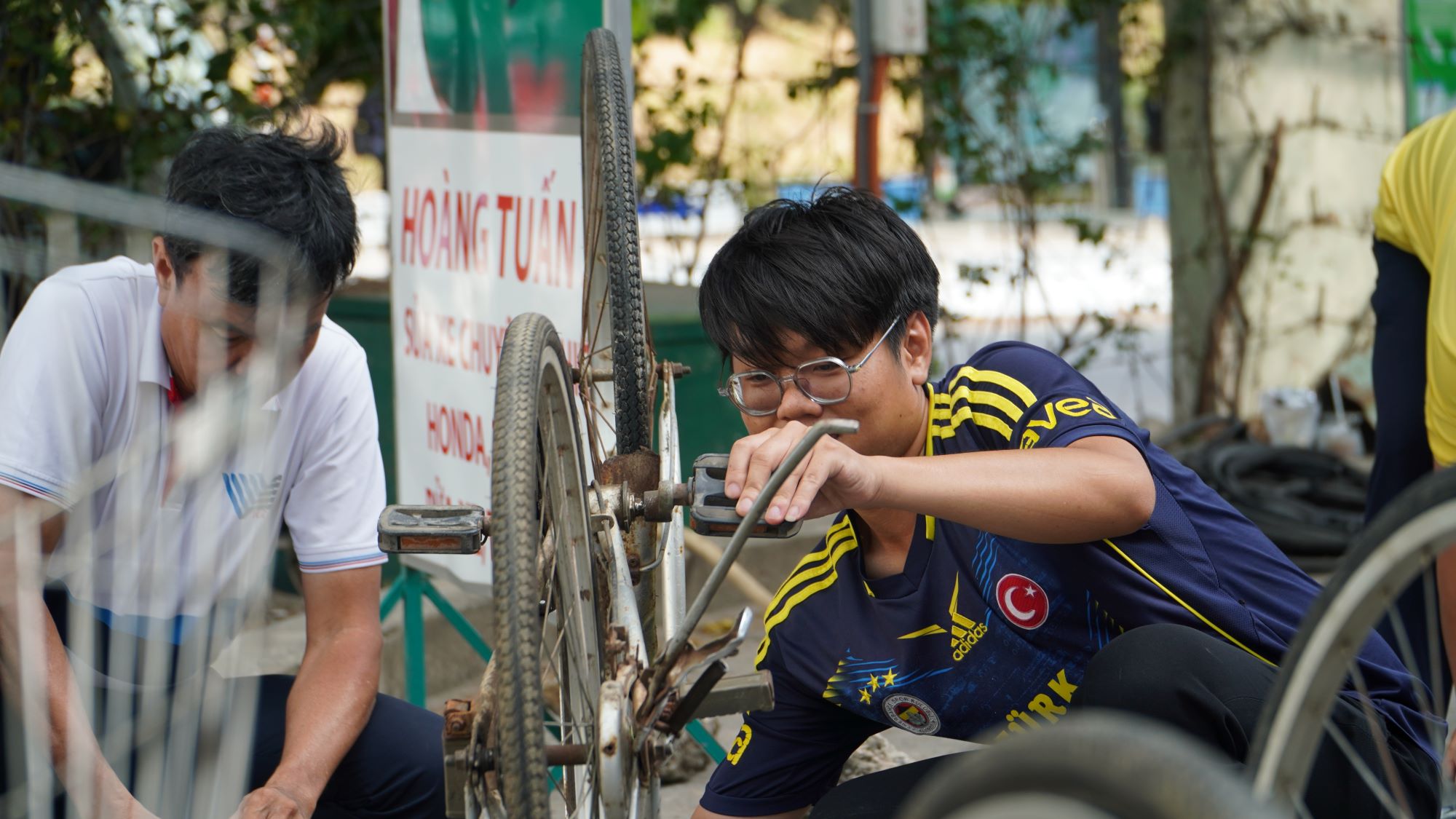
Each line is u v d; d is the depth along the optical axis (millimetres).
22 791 1410
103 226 1863
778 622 1785
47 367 1644
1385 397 2338
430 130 2805
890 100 6449
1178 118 5820
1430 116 5516
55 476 1621
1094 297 8562
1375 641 1631
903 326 1551
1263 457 4812
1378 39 5449
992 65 6184
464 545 1302
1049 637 1621
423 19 2789
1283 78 5531
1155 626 1501
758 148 6105
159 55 4500
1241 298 5691
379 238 7133
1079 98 7988
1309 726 1165
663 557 1745
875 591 1688
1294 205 5582
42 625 1408
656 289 4215
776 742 1815
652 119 5645
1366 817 1485
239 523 1522
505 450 1176
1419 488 1106
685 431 3652
